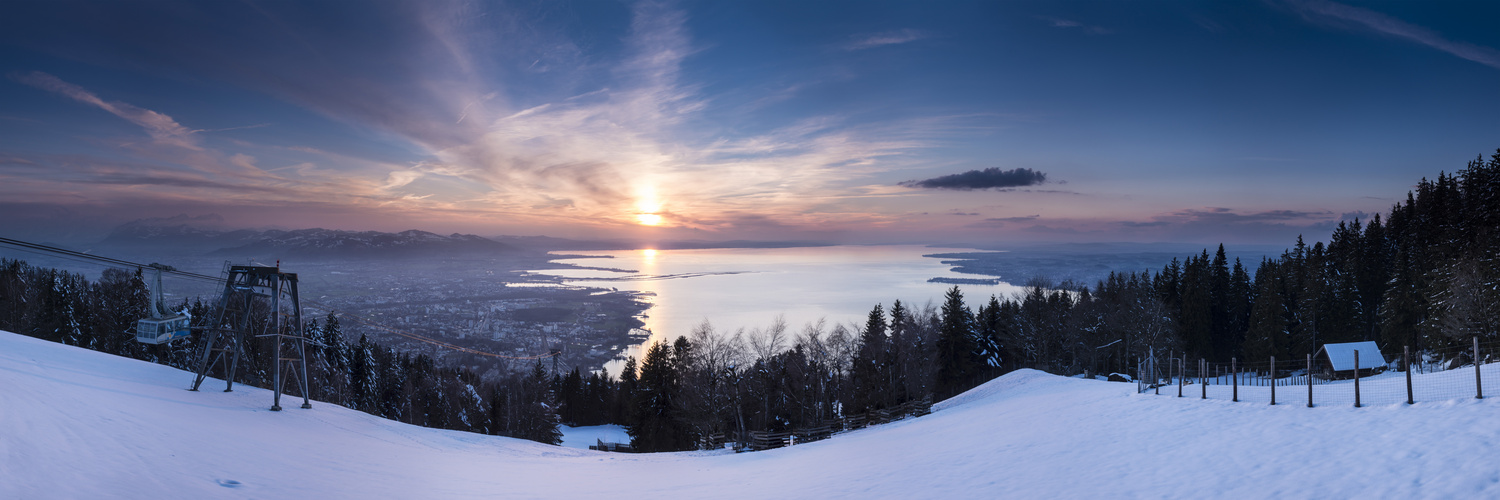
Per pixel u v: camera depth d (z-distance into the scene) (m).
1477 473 12.05
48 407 18.30
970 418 35.03
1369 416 18.00
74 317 66.81
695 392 56.97
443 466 25.39
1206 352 81.81
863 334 75.19
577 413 95.62
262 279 37.03
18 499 10.93
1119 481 15.61
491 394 83.25
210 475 15.73
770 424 59.75
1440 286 53.44
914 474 20.19
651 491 20.97
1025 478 17.33
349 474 20.03
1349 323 70.75
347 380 73.19
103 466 14.12
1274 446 16.53
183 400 30.52
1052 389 45.53
